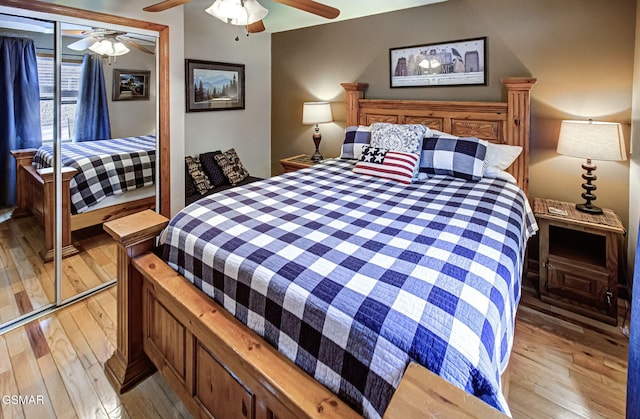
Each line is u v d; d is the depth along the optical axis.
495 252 1.32
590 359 1.90
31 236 2.25
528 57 2.71
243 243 1.39
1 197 2.15
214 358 1.30
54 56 2.09
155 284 1.50
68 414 1.53
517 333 2.12
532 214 2.36
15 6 1.87
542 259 2.40
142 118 2.60
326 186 2.31
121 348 1.74
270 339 1.16
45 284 2.31
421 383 0.79
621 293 2.48
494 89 2.91
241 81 4.16
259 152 4.56
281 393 0.99
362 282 1.08
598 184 2.53
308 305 1.05
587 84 2.50
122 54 2.42
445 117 3.08
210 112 3.91
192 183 3.53
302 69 4.19
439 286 1.06
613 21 2.36
